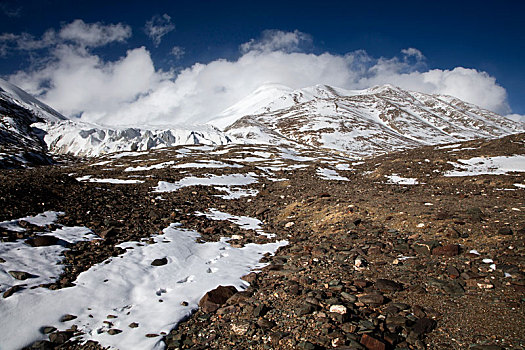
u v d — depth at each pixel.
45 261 8.12
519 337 5.00
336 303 6.55
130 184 24.09
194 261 9.62
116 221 12.27
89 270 8.04
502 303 6.07
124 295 7.29
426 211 13.53
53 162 64.38
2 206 10.77
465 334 5.29
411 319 5.84
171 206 16.77
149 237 11.07
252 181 31.75
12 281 6.91
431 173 29.81
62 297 6.71
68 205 13.16
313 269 8.77
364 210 14.92
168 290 7.80
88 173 34.75
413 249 9.68
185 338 5.80
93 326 6.08
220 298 7.20
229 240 12.08
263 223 15.52
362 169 41.75
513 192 18.48
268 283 8.06
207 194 22.42
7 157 52.28
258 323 6.04
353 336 5.35
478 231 10.15
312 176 35.56
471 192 19.78
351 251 9.94
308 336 5.49
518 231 9.45
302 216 15.93
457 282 7.14
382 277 7.97
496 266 7.65
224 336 5.77
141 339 5.66
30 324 5.77
